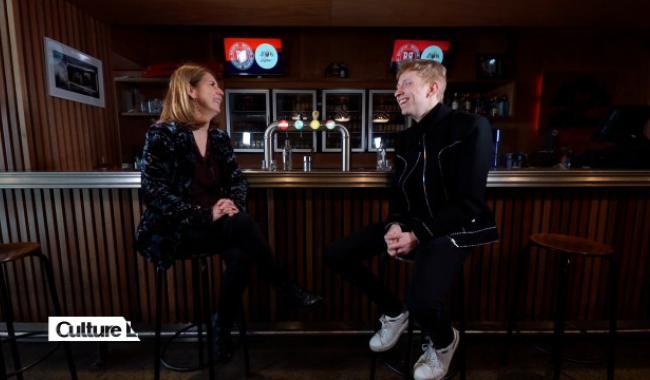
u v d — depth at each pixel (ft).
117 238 6.15
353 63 13.56
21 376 4.85
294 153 13.84
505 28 13.14
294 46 13.44
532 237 5.23
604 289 6.41
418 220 4.17
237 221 4.26
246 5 9.87
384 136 13.87
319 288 6.40
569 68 13.56
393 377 5.47
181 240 4.32
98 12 10.10
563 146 13.75
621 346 6.28
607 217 6.18
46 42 7.90
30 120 7.27
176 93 4.53
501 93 13.65
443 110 4.46
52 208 6.06
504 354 5.76
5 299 4.71
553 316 6.44
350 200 6.16
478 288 6.39
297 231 6.23
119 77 11.91
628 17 10.71
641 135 6.02
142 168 4.34
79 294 6.27
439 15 10.55
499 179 5.45
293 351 6.12
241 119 13.89
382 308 5.03
